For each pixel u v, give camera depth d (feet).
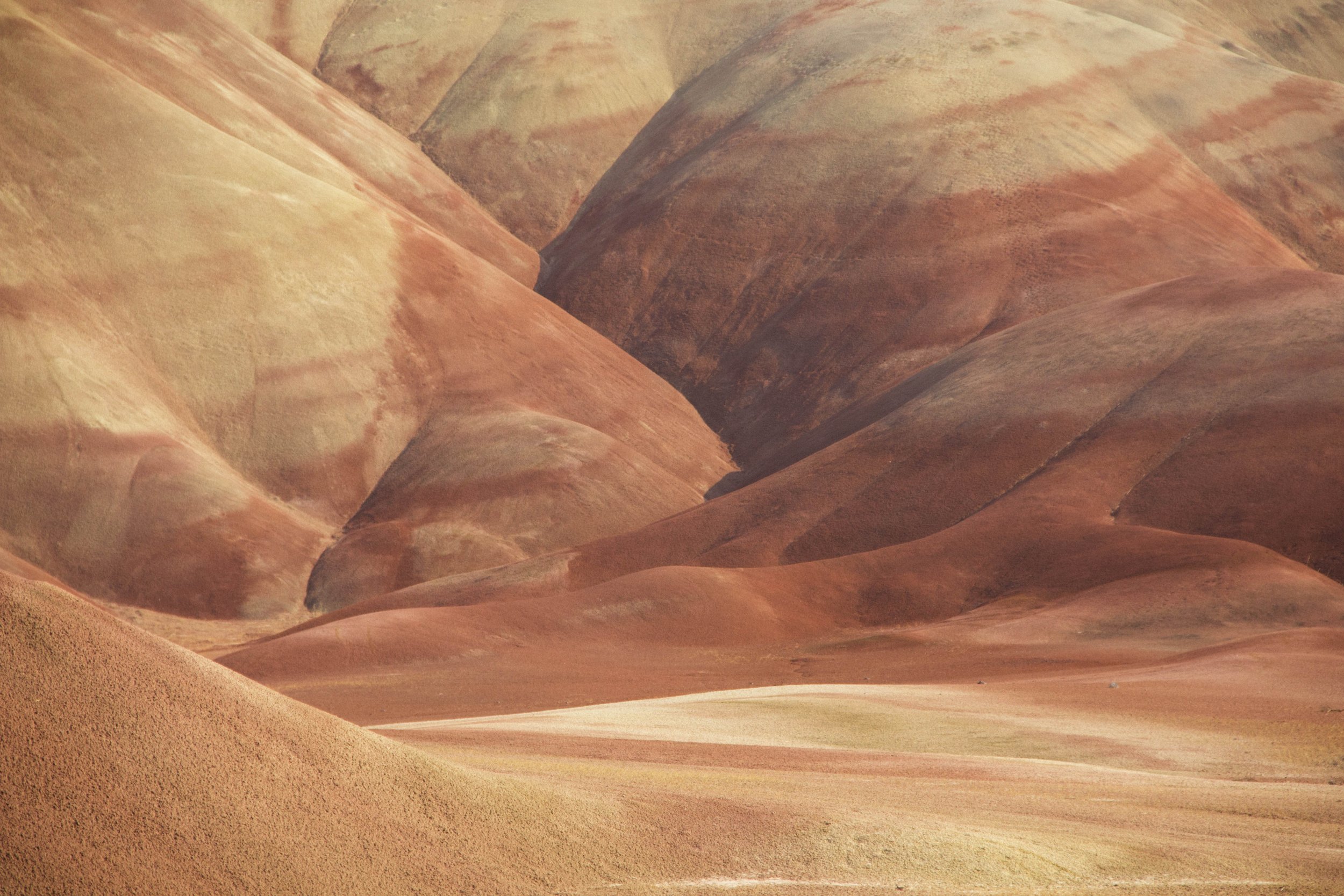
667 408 346.54
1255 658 115.96
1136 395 231.30
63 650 32.83
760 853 40.60
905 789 58.59
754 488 261.24
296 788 33.99
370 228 339.77
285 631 234.58
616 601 197.16
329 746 36.50
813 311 359.46
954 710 96.73
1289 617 160.35
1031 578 194.70
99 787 30.14
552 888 35.32
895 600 200.44
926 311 344.08
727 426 347.15
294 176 338.34
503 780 40.81
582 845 38.42
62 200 303.89
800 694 107.04
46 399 276.00
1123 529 196.95
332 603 266.98
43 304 287.28
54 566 262.06
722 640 190.60
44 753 29.99
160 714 33.14
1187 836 49.39
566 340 350.02
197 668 35.81
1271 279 246.47
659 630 191.52
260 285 314.76
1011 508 214.90
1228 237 364.58
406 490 297.94
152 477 276.00
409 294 332.60
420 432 313.73
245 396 303.48
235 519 276.62
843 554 228.02
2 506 264.72
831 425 312.09
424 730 84.28
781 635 195.00
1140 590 174.19
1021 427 236.63
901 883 39.68
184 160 323.16
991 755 79.10
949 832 44.34
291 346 311.27
